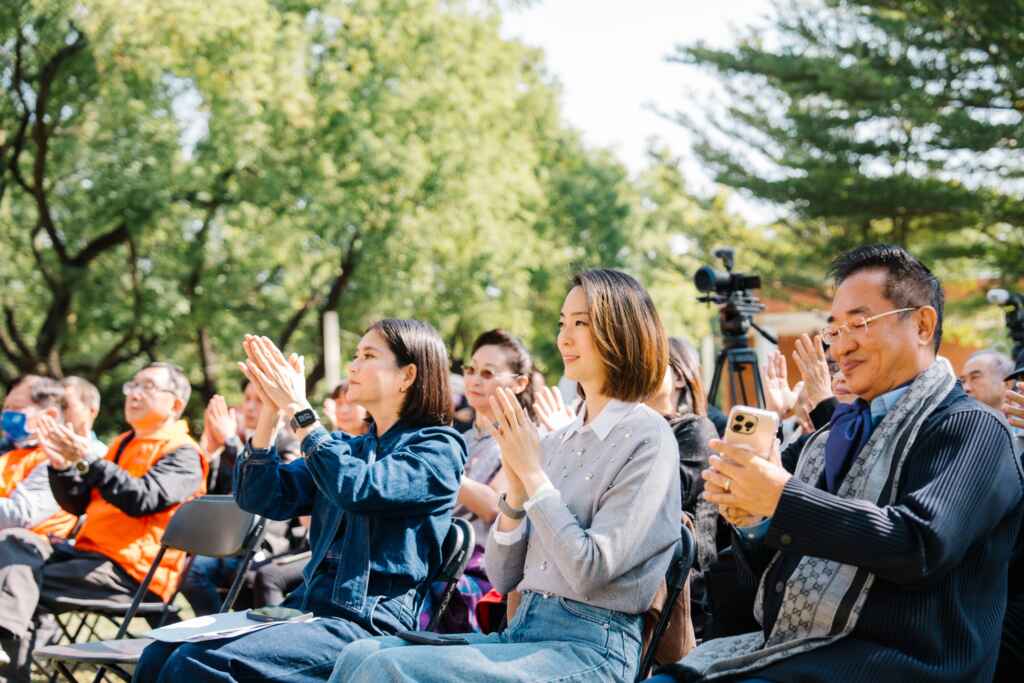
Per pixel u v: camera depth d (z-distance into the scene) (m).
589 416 3.08
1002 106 15.58
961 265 17.97
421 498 3.45
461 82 18.16
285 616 3.34
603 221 23.11
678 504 2.90
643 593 2.81
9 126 16.14
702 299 5.38
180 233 17.38
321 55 17.33
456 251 17.95
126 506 4.91
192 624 3.29
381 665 2.69
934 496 2.29
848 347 2.57
